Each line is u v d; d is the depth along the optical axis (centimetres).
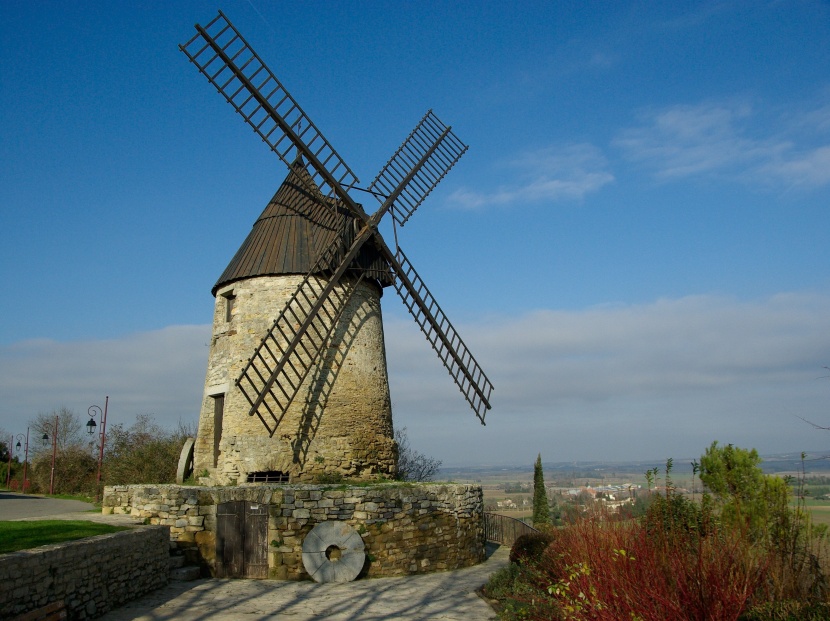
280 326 2088
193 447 2369
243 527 1823
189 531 1814
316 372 2203
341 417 2209
